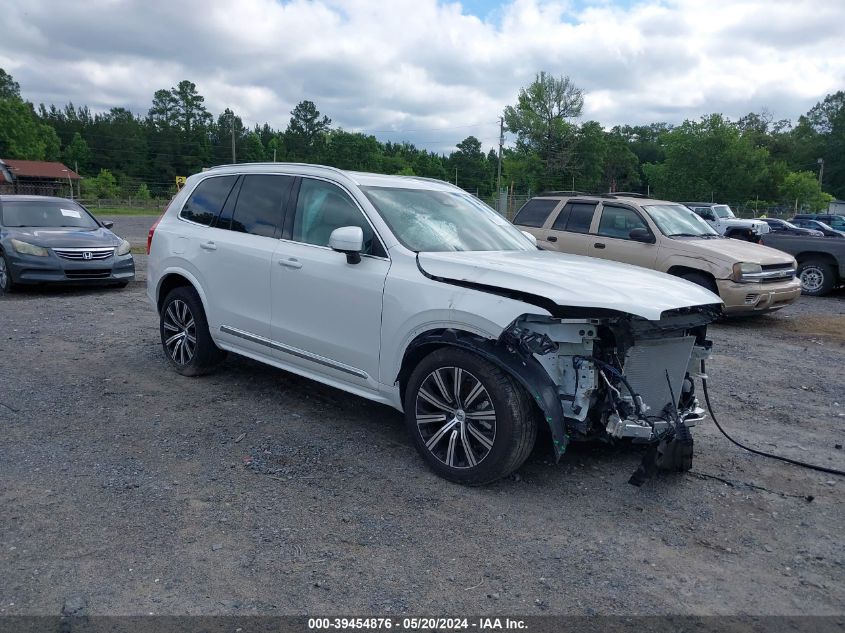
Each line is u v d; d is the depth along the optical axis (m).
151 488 4.06
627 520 3.86
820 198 76.06
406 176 5.72
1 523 3.58
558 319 3.84
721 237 11.19
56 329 8.28
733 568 3.40
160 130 108.94
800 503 4.16
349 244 4.49
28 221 11.74
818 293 14.20
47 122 113.12
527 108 67.75
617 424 3.90
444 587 3.15
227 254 5.69
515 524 3.77
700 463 4.74
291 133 117.38
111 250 11.49
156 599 2.99
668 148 72.00
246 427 5.13
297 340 5.17
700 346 4.59
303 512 3.83
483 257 4.60
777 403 6.24
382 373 4.62
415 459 4.62
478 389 4.06
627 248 10.76
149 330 8.33
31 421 5.11
